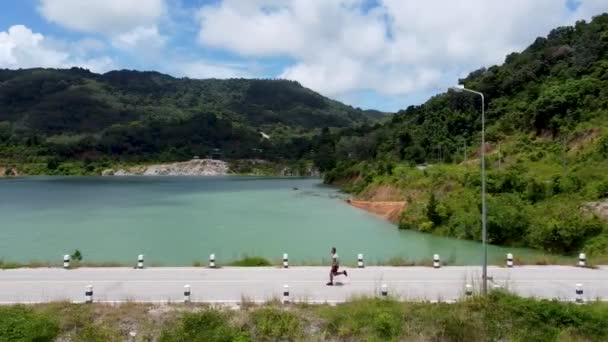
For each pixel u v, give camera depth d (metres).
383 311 23.16
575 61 121.62
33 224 70.12
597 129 86.25
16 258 47.12
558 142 95.19
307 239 57.16
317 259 43.50
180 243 55.03
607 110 92.69
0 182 178.75
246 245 53.56
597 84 102.38
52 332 22.19
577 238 46.31
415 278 30.23
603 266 33.88
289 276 30.75
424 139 146.62
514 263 34.75
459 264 35.97
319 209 88.62
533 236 49.28
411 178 90.44
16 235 60.72
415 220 64.31
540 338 22.00
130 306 24.06
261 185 166.50
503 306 23.31
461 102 152.12
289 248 51.62
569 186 56.62
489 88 143.75
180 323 22.53
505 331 22.38
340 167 172.38
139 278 30.20
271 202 102.44
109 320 22.88
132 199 109.56
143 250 51.12
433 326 22.67
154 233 62.00
